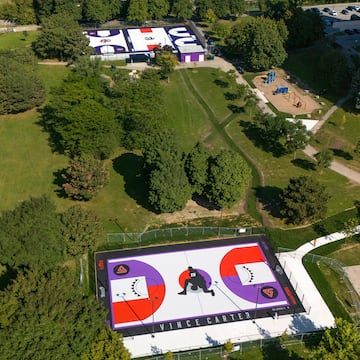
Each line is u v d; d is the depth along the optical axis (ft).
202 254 320.29
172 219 348.59
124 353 219.82
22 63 543.39
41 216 272.51
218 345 260.62
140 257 317.01
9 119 475.72
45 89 507.30
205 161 343.05
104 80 510.17
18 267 260.62
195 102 506.48
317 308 282.36
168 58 559.79
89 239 289.12
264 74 574.56
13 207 355.77
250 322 274.77
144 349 258.57
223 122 469.16
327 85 538.47
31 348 202.49
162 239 330.95
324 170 400.26
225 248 325.01
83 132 382.42
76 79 419.95
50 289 219.41
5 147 430.61
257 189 378.12
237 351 254.27
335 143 437.17
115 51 629.92
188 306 285.02
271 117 429.38
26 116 480.64
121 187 380.78
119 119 420.36
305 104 503.20
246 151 424.05
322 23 639.76
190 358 251.19
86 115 378.53
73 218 288.92
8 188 377.30
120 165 406.62
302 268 309.01
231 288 296.71
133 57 605.31
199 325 273.33
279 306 284.61
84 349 218.18
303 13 630.33
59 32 575.38
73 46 577.84
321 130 455.63
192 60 607.37
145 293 292.20
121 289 294.05
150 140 352.28
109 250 321.32
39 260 262.88
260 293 293.23
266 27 558.56
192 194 372.99
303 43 626.23
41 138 443.32
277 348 256.52
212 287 297.33
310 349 255.91
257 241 330.54
